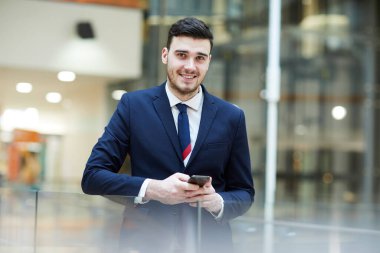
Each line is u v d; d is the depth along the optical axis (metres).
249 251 2.25
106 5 10.66
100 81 11.25
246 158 2.24
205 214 2.01
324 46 15.13
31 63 10.20
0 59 10.03
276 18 13.23
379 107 16.16
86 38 10.50
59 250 2.24
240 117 2.22
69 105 11.41
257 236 2.28
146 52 10.98
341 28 15.45
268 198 12.59
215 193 2.03
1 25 10.05
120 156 2.15
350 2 15.52
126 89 11.05
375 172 16.08
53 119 11.51
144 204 2.00
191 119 2.17
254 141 13.02
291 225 2.38
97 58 10.61
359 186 15.73
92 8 10.58
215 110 2.18
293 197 13.20
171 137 2.12
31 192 2.42
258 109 13.05
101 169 2.08
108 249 2.08
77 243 2.17
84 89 11.37
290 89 14.51
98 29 10.61
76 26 10.47
